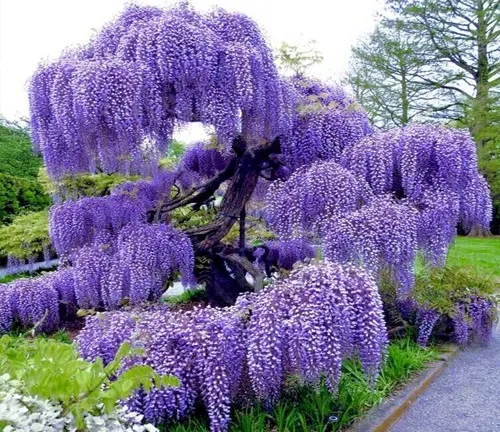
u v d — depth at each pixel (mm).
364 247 2818
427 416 2627
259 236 4477
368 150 3281
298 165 3480
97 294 3340
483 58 14719
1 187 9492
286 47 3752
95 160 3043
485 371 3322
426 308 3680
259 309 2256
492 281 4043
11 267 6727
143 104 2754
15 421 1188
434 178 3240
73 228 3543
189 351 2176
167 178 4094
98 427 1356
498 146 12961
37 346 1835
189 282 3521
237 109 2861
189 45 2799
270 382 2127
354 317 2260
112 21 3148
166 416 2148
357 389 2561
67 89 2773
